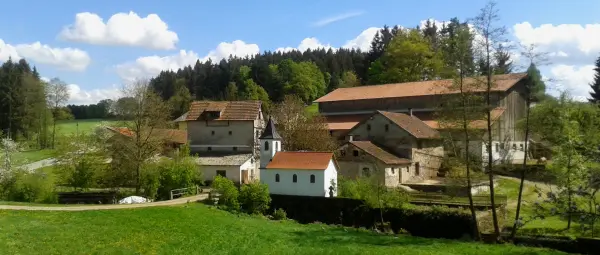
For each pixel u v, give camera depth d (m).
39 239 25.78
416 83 84.50
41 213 33.12
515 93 71.81
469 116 36.03
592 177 18.45
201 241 29.30
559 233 36.50
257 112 68.56
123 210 36.94
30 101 101.75
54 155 53.78
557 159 36.03
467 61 35.94
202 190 54.78
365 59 134.62
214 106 69.50
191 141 68.75
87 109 180.62
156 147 52.53
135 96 53.00
